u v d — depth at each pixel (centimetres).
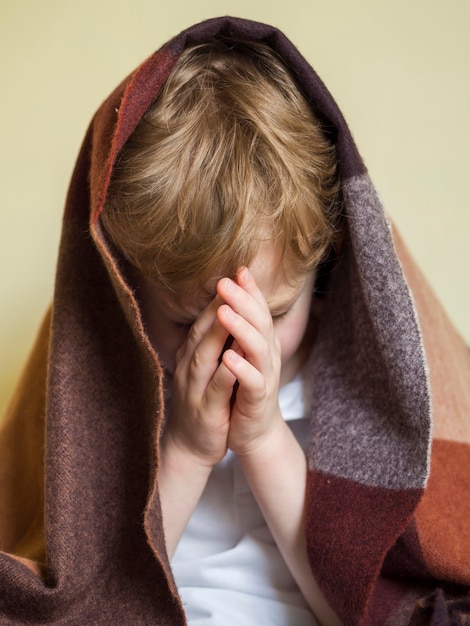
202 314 71
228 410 74
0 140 122
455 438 85
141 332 61
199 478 76
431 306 93
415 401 70
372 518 71
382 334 71
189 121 70
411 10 115
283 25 115
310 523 74
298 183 70
